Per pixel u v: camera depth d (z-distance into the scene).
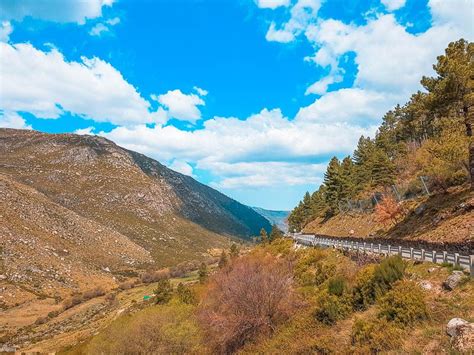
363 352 14.39
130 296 116.12
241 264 36.38
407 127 76.94
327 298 21.44
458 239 25.31
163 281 59.47
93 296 124.88
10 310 102.06
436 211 34.19
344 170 76.25
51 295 118.94
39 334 86.81
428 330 13.44
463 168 35.56
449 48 32.75
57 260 146.38
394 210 42.53
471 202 29.25
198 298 44.50
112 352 31.83
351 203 70.69
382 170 56.47
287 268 37.50
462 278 16.23
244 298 27.20
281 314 26.08
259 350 22.28
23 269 126.50
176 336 31.59
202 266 86.75
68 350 46.38
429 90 33.53
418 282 18.45
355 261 29.52
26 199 183.38
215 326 28.12
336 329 18.73
